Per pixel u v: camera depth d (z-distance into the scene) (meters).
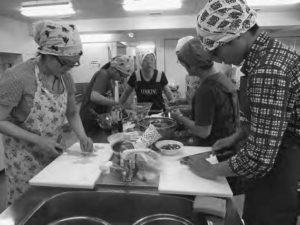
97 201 0.89
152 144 1.26
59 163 1.11
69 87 1.38
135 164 0.97
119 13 3.30
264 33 0.75
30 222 0.74
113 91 2.52
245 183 0.94
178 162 1.11
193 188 0.88
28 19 3.42
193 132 1.36
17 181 1.26
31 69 1.15
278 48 0.71
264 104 0.67
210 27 0.75
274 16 3.46
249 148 0.73
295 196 0.82
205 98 1.26
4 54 3.53
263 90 0.67
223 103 1.27
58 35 1.03
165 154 1.20
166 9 3.08
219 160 1.07
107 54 4.38
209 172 0.92
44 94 1.18
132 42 4.63
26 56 3.69
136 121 1.81
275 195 0.83
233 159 0.81
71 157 1.18
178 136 1.52
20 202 0.82
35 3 2.62
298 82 0.70
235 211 0.77
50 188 0.92
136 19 3.63
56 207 0.85
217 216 0.73
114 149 1.13
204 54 1.18
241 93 0.88
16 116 1.20
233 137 1.12
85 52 4.34
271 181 0.83
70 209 0.88
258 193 0.87
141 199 0.87
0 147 2.86
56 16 3.27
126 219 0.88
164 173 1.00
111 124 1.69
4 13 3.03
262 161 0.70
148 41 4.63
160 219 0.83
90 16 3.45
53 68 1.13
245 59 0.78
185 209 0.83
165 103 2.70
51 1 2.57
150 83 2.65
